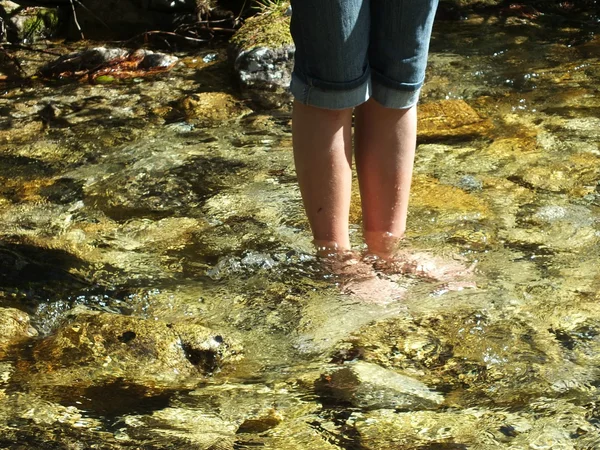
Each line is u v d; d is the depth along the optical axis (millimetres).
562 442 1418
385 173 1938
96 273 2090
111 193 2623
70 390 1583
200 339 1707
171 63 4121
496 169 2695
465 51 4094
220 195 2586
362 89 1795
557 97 3383
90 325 1755
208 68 4059
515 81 3615
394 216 1989
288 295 1946
